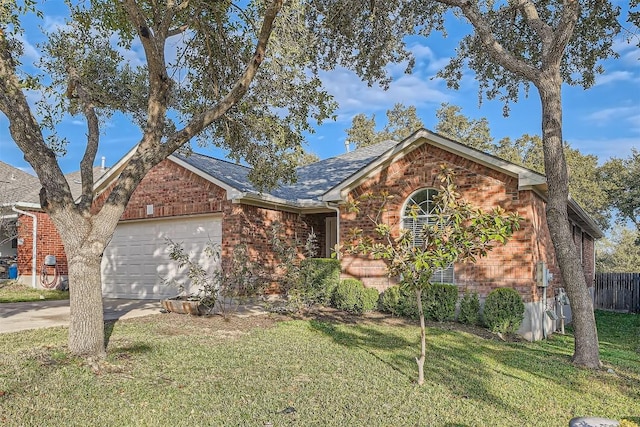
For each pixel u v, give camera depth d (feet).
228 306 40.91
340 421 15.48
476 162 37.06
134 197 51.26
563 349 30.83
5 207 56.65
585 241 64.75
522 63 29.30
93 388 17.62
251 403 16.81
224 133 33.99
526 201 34.99
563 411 17.60
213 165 51.67
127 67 34.47
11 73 20.72
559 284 44.19
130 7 21.91
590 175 102.06
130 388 17.84
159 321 33.37
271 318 35.65
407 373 21.75
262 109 31.63
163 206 48.98
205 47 32.22
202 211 46.14
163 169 49.34
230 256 43.80
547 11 39.58
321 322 34.78
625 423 12.10
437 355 25.68
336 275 42.19
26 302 45.32
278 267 47.42
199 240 47.29
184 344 25.59
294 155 32.94
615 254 136.77
